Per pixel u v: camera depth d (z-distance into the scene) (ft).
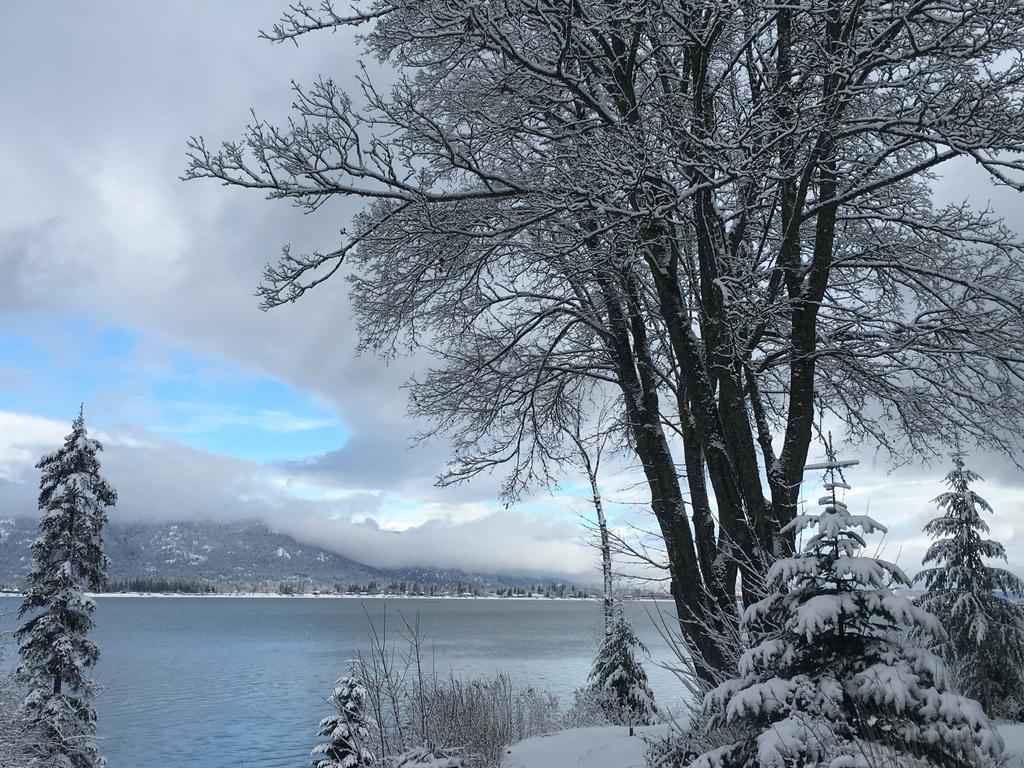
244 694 186.19
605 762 26.27
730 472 22.30
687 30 20.01
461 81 26.21
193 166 19.74
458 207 23.52
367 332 28.07
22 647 68.03
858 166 23.93
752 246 28.89
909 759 12.16
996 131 18.44
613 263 23.15
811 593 14.90
